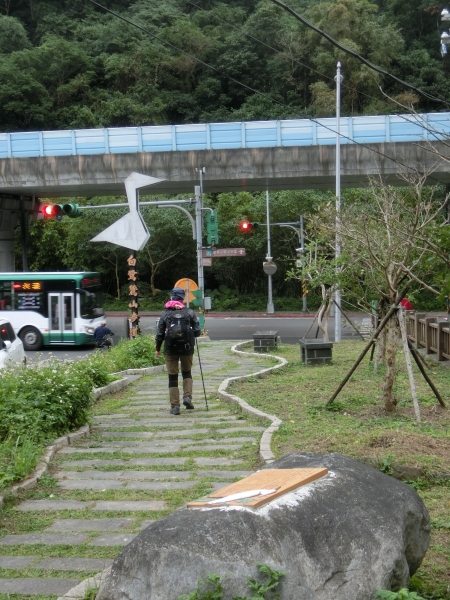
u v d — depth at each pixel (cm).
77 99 5525
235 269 4747
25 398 861
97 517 584
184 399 1043
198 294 1875
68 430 874
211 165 2777
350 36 4591
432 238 823
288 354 1839
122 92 5622
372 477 411
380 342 1301
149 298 4703
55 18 6131
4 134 2914
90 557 496
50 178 2859
